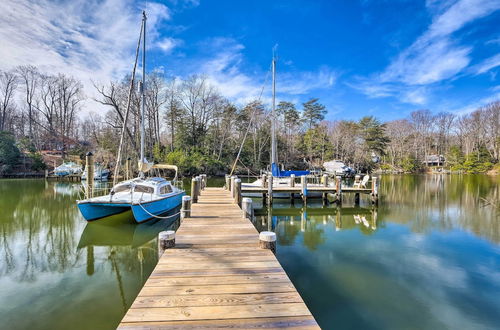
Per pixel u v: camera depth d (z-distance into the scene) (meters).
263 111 37.91
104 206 8.93
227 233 5.59
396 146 51.50
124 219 9.82
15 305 4.47
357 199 14.79
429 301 4.61
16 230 9.12
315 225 10.37
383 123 48.22
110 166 28.44
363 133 45.22
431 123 57.38
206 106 36.28
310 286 5.12
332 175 31.69
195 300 2.82
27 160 28.75
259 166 35.50
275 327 2.37
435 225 10.25
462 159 47.59
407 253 7.02
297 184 17.22
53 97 40.69
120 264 6.39
